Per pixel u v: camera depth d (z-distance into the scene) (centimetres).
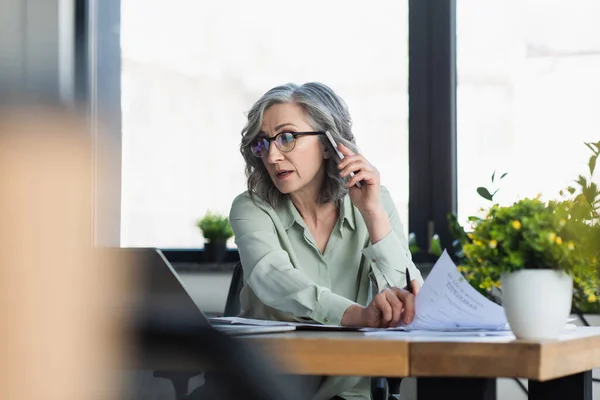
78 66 362
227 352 71
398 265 188
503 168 353
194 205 392
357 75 372
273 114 198
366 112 372
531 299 116
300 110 198
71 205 32
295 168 196
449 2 361
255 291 183
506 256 117
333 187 200
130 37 393
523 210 120
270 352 73
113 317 46
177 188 393
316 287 173
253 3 384
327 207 204
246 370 71
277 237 200
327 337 116
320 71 377
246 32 386
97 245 46
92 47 370
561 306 117
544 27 344
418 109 366
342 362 112
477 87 357
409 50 367
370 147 372
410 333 132
